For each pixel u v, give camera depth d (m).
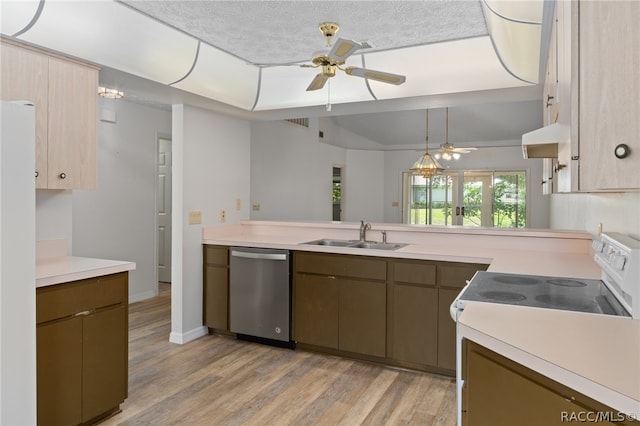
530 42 2.24
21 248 1.72
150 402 2.58
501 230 3.24
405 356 3.06
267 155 5.92
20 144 1.72
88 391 2.23
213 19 2.62
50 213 2.67
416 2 2.36
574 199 3.67
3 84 2.12
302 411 2.47
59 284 2.08
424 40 2.92
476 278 2.06
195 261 3.81
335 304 3.30
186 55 2.95
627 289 1.40
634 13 1.06
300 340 3.45
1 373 1.67
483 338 1.25
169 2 2.38
